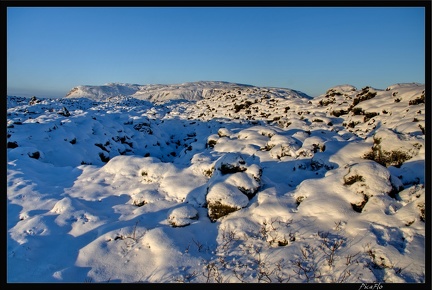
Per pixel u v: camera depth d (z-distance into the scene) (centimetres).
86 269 538
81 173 1087
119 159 1116
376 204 598
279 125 2155
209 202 711
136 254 574
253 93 4550
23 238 619
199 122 3028
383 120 1510
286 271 491
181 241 600
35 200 811
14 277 512
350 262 483
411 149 773
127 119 2389
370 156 870
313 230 576
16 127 1509
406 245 491
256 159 1140
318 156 948
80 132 1672
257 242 591
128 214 766
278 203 680
